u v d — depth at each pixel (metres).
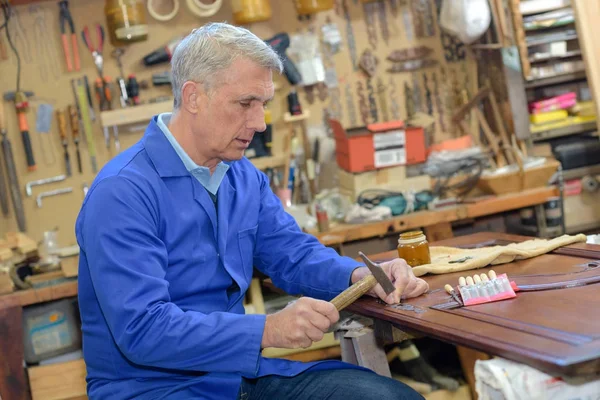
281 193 3.98
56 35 3.96
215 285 2.24
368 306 2.08
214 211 2.23
